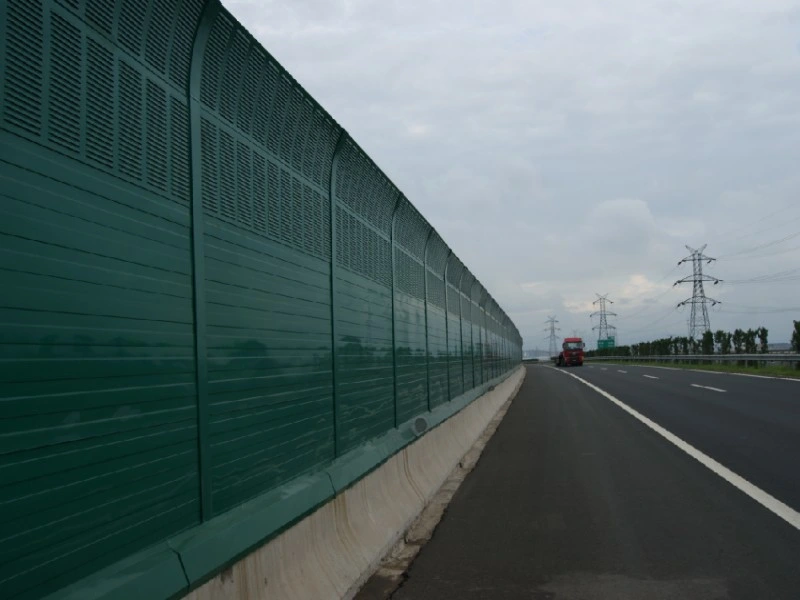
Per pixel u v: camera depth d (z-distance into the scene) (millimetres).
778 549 6812
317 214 6410
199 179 4188
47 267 2818
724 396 24172
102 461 3109
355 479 6590
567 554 6867
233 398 4449
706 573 6164
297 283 5770
